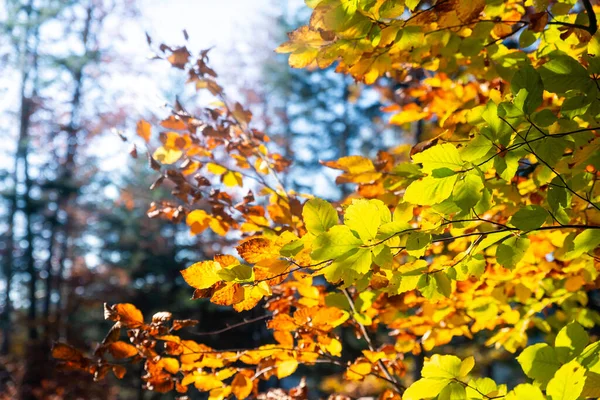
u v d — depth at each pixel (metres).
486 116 1.35
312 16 1.44
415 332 2.33
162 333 1.90
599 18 1.75
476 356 7.23
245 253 1.37
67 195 15.02
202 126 2.24
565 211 1.59
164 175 2.27
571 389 1.30
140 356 1.94
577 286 2.09
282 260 1.38
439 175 1.33
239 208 2.27
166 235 15.16
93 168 15.09
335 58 1.55
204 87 2.31
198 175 2.28
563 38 1.62
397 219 1.39
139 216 15.71
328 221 1.32
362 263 1.33
